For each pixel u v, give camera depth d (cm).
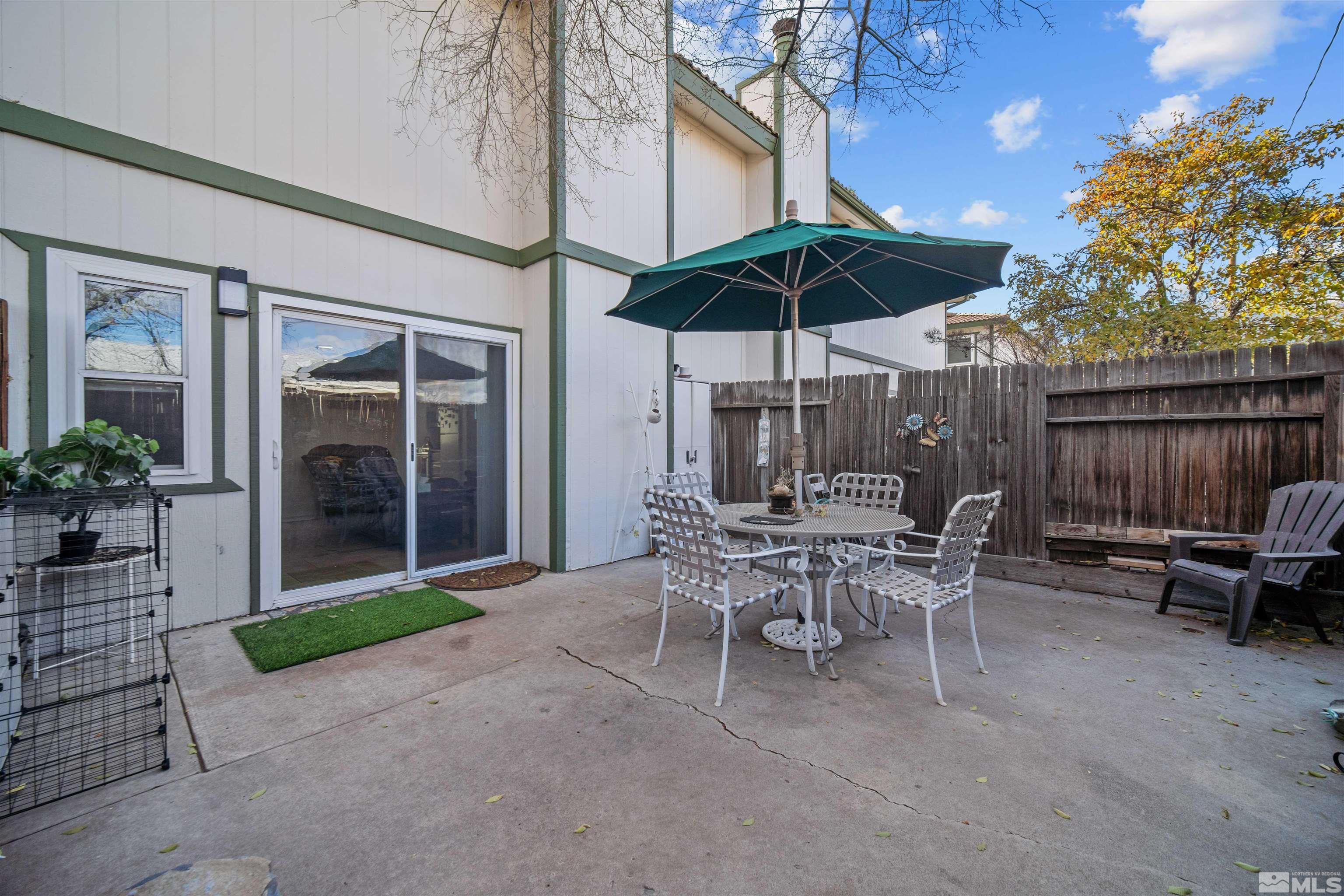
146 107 304
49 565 249
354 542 391
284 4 354
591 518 491
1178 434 389
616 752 203
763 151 750
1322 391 339
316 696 245
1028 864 149
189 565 321
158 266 308
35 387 272
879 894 139
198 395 322
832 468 548
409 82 411
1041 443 438
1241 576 310
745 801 175
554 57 340
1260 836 159
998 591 423
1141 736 214
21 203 269
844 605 396
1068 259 803
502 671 273
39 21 274
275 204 351
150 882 109
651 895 139
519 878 144
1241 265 721
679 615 361
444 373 441
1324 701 243
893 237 272
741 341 782
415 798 177
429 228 426
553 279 458
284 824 165
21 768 190
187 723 222
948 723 225
